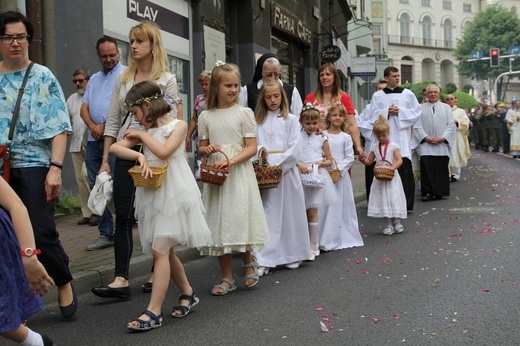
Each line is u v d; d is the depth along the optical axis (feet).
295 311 17.12
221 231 18.83
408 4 281.33
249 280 20.02
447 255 23.76
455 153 54.75
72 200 33.86
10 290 10.56
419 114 36.52
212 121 19.33
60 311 17.67
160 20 43.86
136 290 20.12
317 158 24.64
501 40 253.85
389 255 24.34
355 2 142.72
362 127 37.22
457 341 14.26
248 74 57.57
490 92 257.75
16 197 10.76
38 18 32.12
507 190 46.68
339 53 83.41
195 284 20.86
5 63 16.48
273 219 22.13
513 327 15.11
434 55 288.51
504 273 20.51
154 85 16.39
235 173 19.11
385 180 29.12
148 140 16.06
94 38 36.32
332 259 24.11
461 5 294.05
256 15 58.59
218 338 15.10
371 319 16.14
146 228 16.34
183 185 16.28
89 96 25.32
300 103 24.63
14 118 16.07
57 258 16.28
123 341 15.20
